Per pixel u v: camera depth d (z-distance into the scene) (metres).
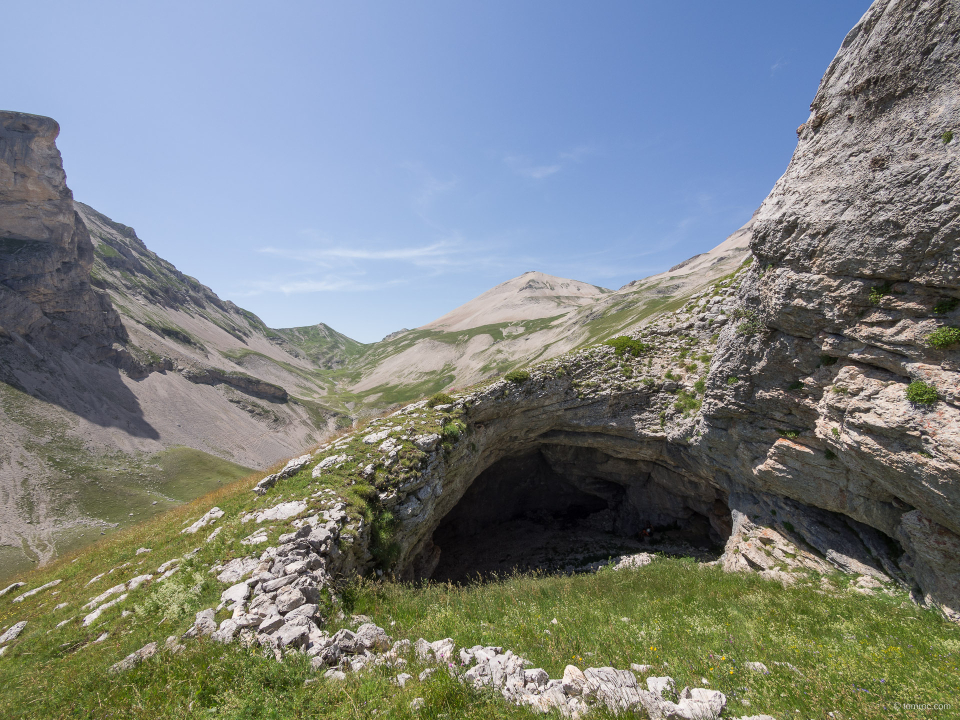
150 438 113.56
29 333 110.81
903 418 12.11
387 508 19.47
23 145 114.31
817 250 14.02
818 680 8.67
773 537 20.36
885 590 15.27
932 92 11.04
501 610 13.48
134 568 14.23
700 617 13.31
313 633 9.78
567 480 39.25
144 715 6.96
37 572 18.83
